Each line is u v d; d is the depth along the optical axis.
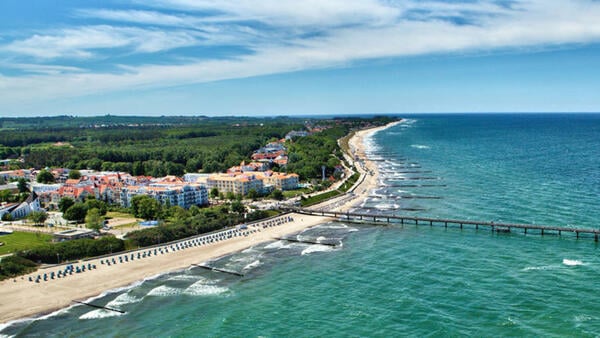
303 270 147.12
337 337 104.31
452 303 118.00
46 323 114.69
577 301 115.94
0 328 112.38
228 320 114.25
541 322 106.31
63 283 140.12
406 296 123.44
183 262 158.88
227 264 155.25
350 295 126.00
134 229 198.12
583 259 146.62
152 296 129.75
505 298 119.31
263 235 193.00
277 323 111.94
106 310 121.31
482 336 101.62
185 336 107.25
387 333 104.94
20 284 139.25
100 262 159.12
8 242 179.25
